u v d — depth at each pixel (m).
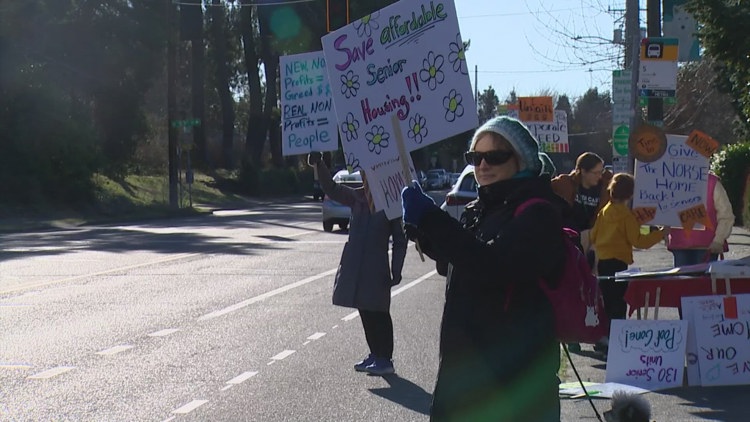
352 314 12.37
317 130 8.74
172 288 14.89
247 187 62.78
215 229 30.69
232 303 13.30
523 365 3.88
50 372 8.93
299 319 11.98
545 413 3.93
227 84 69.31
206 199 54.03
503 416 3.92
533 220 3.78
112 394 8.10
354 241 9.02
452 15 5.49
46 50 41.97
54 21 41.41
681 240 10.28
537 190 3.94
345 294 8.91
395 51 5.58
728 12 15.81
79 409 7.60
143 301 13.47
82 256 20.34
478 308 3.92
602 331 4.17
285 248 22.48
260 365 9.30
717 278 8.34
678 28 22.41
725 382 8.31
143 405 7.73
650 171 9.91
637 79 16.48
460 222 4.17
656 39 14.63
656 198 9.91
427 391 8.30
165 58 48.91
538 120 17.94
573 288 3.92
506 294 3.88
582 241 9.95
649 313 11.79
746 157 26.36
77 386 8.38
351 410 7.65
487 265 3.70
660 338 8.39
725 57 16.28
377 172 5.61
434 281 16.08
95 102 47.88
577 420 7.18
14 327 11.30
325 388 8.39
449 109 5.51
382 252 8.96
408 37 5.56
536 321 3.89
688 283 8.61
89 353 9.81
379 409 7.68
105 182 45.22
